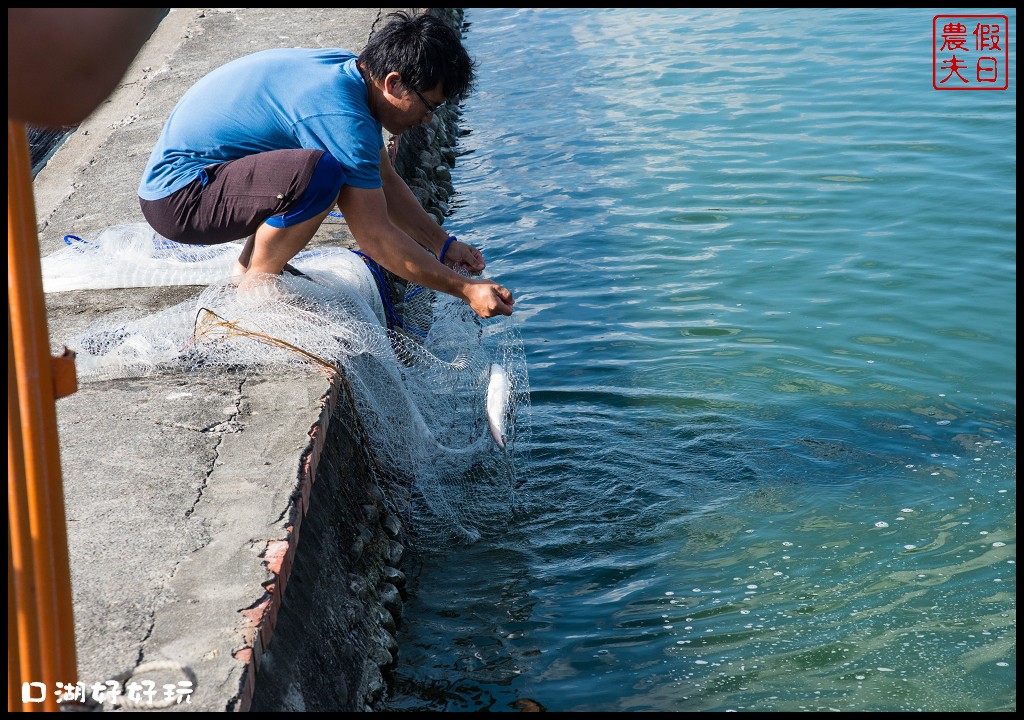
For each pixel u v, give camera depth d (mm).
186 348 4602
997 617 3934
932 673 3670
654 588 4273
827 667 3736
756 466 5105
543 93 12672
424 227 5207
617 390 5914
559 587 4332
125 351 4574
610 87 12547
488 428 5297
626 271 7641
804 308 6770
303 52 4746
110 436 3979
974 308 6586
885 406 5582
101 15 1740
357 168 4434
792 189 8820
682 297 7113
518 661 3895
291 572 3430
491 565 4523
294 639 3262
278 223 4504
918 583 4168
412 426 5039
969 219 7895
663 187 9242
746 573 4324
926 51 12359
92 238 5965
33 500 2053
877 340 6285
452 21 15078
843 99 11023
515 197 9477
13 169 1964
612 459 5227
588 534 4680
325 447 4223
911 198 8375
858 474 4980
